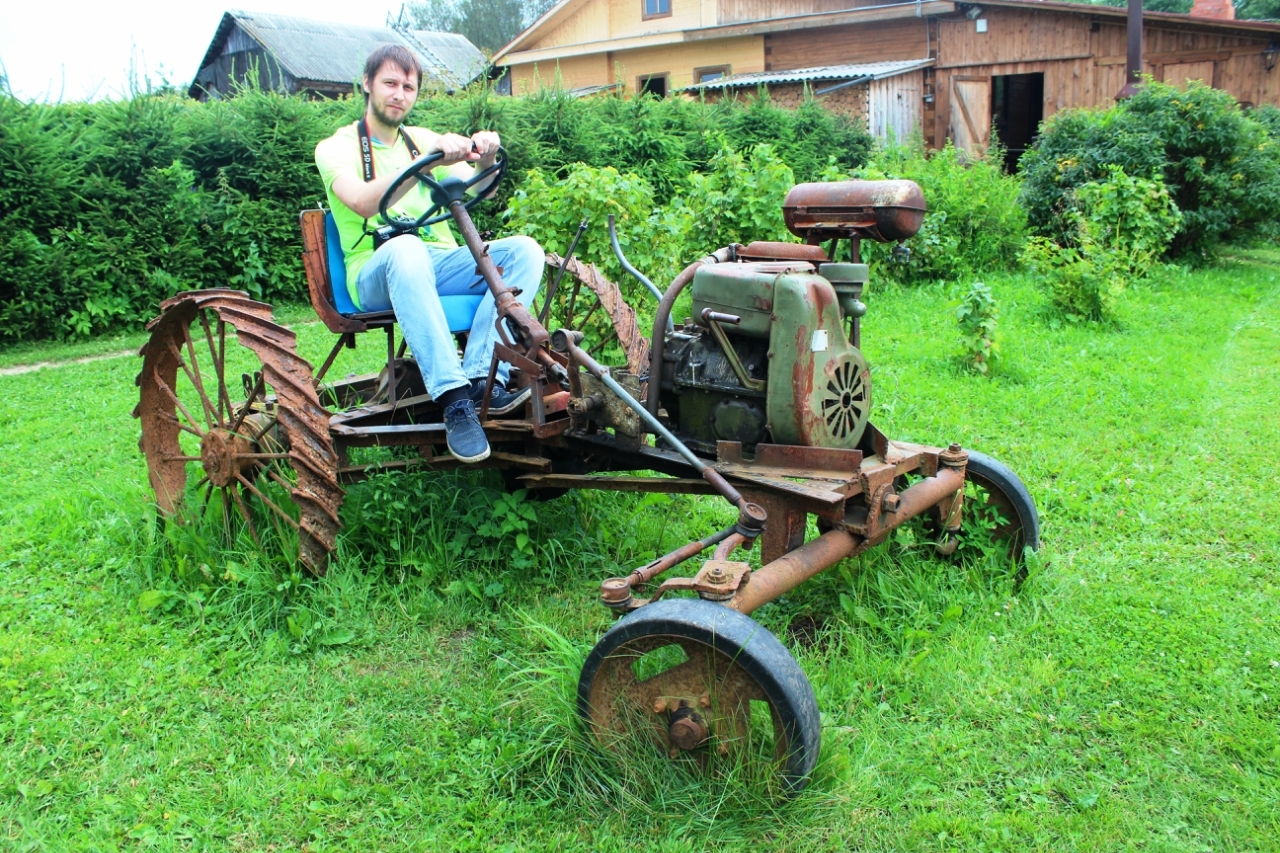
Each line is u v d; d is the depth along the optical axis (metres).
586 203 6.50
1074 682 2.86
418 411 3.98
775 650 2.25
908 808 2.36
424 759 2.56
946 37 18.55
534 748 2.53
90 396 6.34
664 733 2.42
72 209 8.51
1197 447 4.88
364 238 3.68
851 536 2.89
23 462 4.96
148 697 2.85
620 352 6.17
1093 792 2.38
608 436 3.28
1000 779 2.46
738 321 2.83
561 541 3.71
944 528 3.39
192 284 9.20
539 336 3.08
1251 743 2.54
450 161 3.28
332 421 3.61
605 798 2.40
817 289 2.77
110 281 8.55
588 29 21.97
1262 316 8.51
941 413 5.52
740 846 2.24
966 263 10.71
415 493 3.69
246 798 2.41
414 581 3.43
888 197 3.00
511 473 3.92
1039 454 4.81
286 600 3.31
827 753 2.40
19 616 3.29
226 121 9.62
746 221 8.69
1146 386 5.98
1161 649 3.02
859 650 2.95
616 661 2.41
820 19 18.77
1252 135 11.54
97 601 3.35
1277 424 5.25
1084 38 17.41
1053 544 3.83
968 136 18.70
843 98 17.12
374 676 2.95
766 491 2.79
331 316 3.66
